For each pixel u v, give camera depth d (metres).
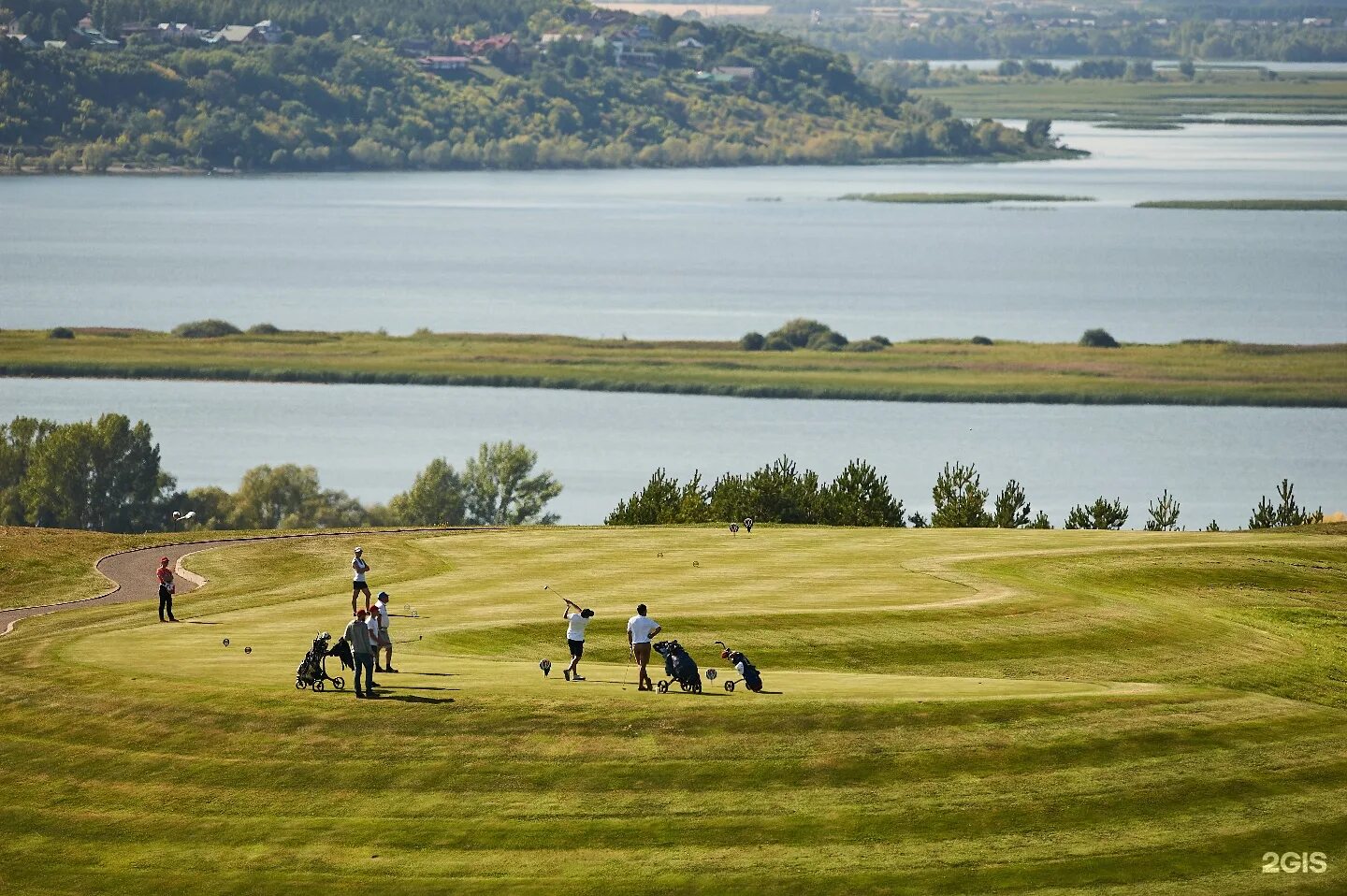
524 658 126.62
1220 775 97.12
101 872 89.69
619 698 105.38
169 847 91.62
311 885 87.12
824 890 84.94
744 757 97.50
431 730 101.50
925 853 88.25
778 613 139.75
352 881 87.12
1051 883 85.62
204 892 87.19
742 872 86.62
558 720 102.06
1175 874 86.62
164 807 95.62
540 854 88.81
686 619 136.38
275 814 93.94
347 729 102.25
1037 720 103.38
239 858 90.00
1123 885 85.50
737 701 104.94
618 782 95.00
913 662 129.75
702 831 90.44
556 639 132.12
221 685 110.81
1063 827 91.00
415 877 87.19
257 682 111.44
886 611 142.38
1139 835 90.38
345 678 113.81
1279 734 103.69
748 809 92.38
